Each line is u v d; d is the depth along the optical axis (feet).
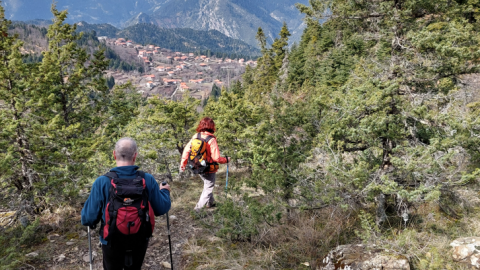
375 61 17.94
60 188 20.11
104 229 8.29
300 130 21.06
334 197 15.34
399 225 15.79
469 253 11.73
